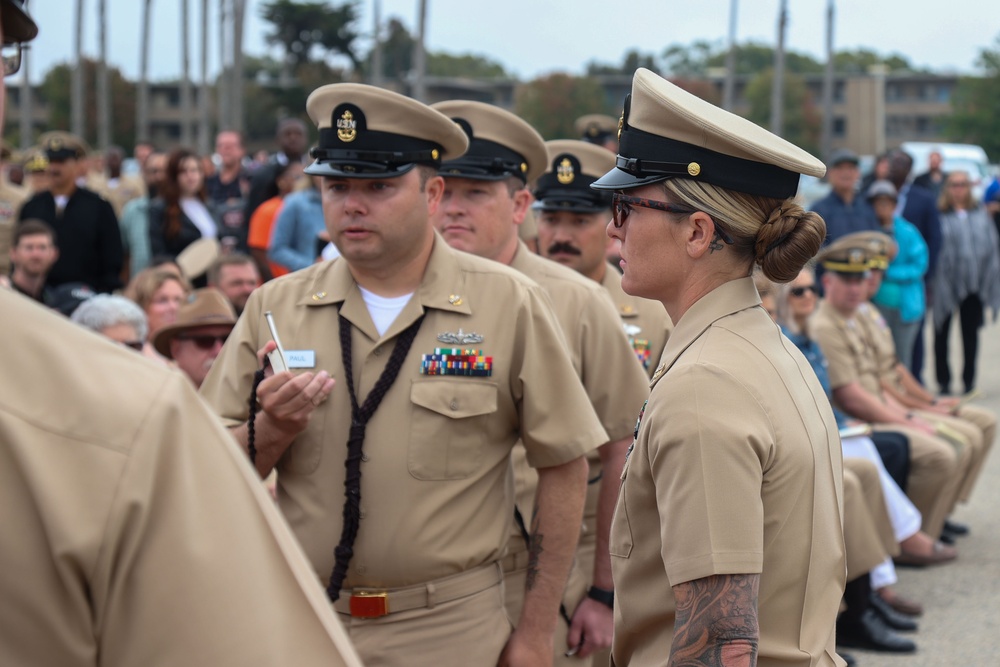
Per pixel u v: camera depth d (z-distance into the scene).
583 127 8.79
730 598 1.61
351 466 2.47
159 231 8.16
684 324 1.84
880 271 6.80
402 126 2.53
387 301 2.62
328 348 2.59
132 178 13.59
